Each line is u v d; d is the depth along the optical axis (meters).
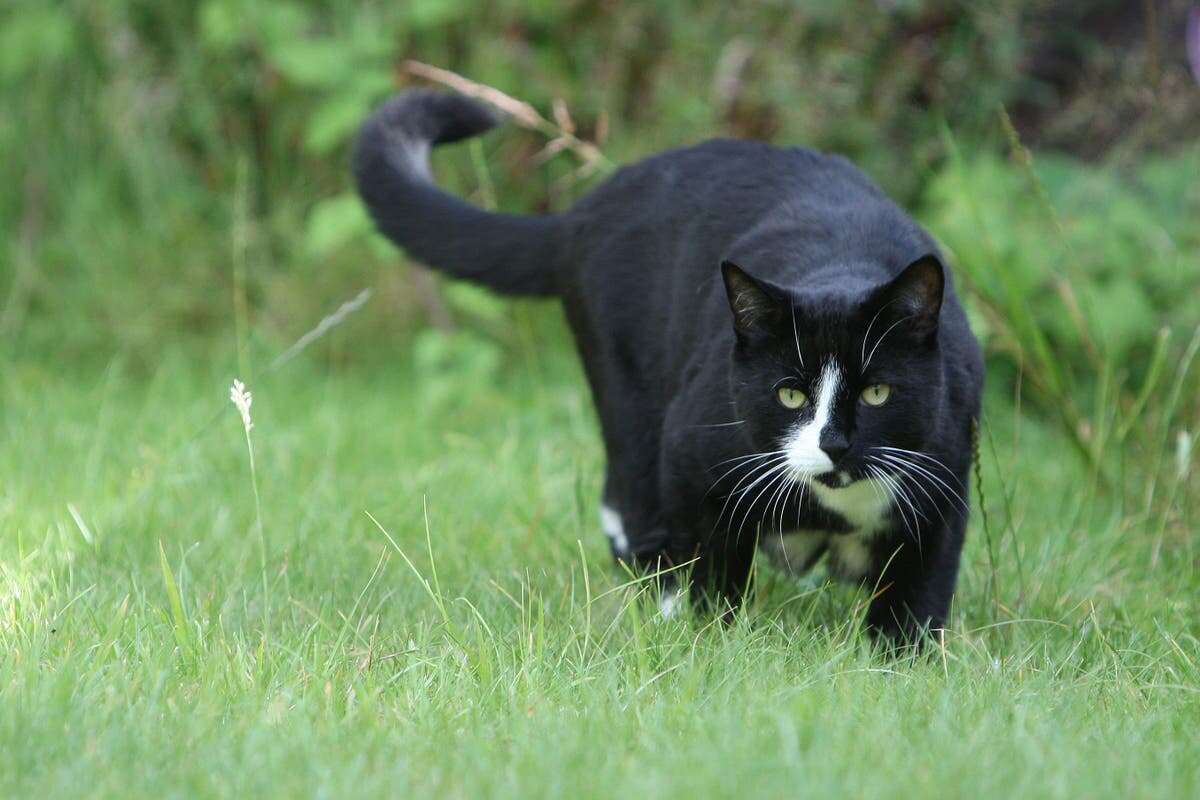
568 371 8.68
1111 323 7.94
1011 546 5.80
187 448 6.68
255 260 9.57
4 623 4.59
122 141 9.67
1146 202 8.62
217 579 5.26
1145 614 5.31
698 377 5.06
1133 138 8.67
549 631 4.72
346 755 3.68
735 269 4.62
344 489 6.62
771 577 5.45
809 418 4.71
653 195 5.70
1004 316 7.21
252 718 3.92
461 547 5.85
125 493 6.27
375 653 4.50
